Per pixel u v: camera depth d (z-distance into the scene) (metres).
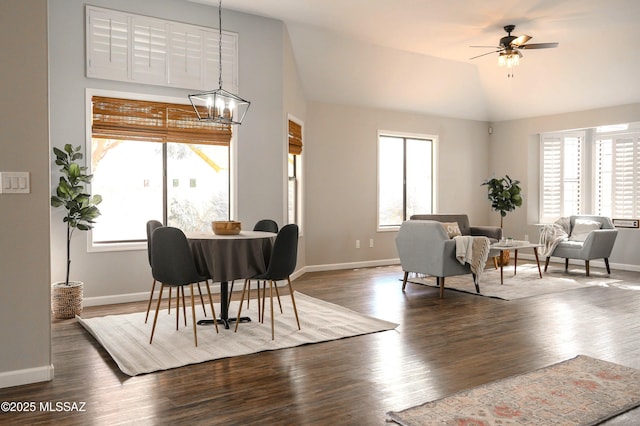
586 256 7.04
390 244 8.42
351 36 6.61
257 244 3.96
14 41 2.89
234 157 5.82
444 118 9.10
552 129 8.71
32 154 2.94
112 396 2.77
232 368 3.23
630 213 8.09
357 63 7.23
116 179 5.39
